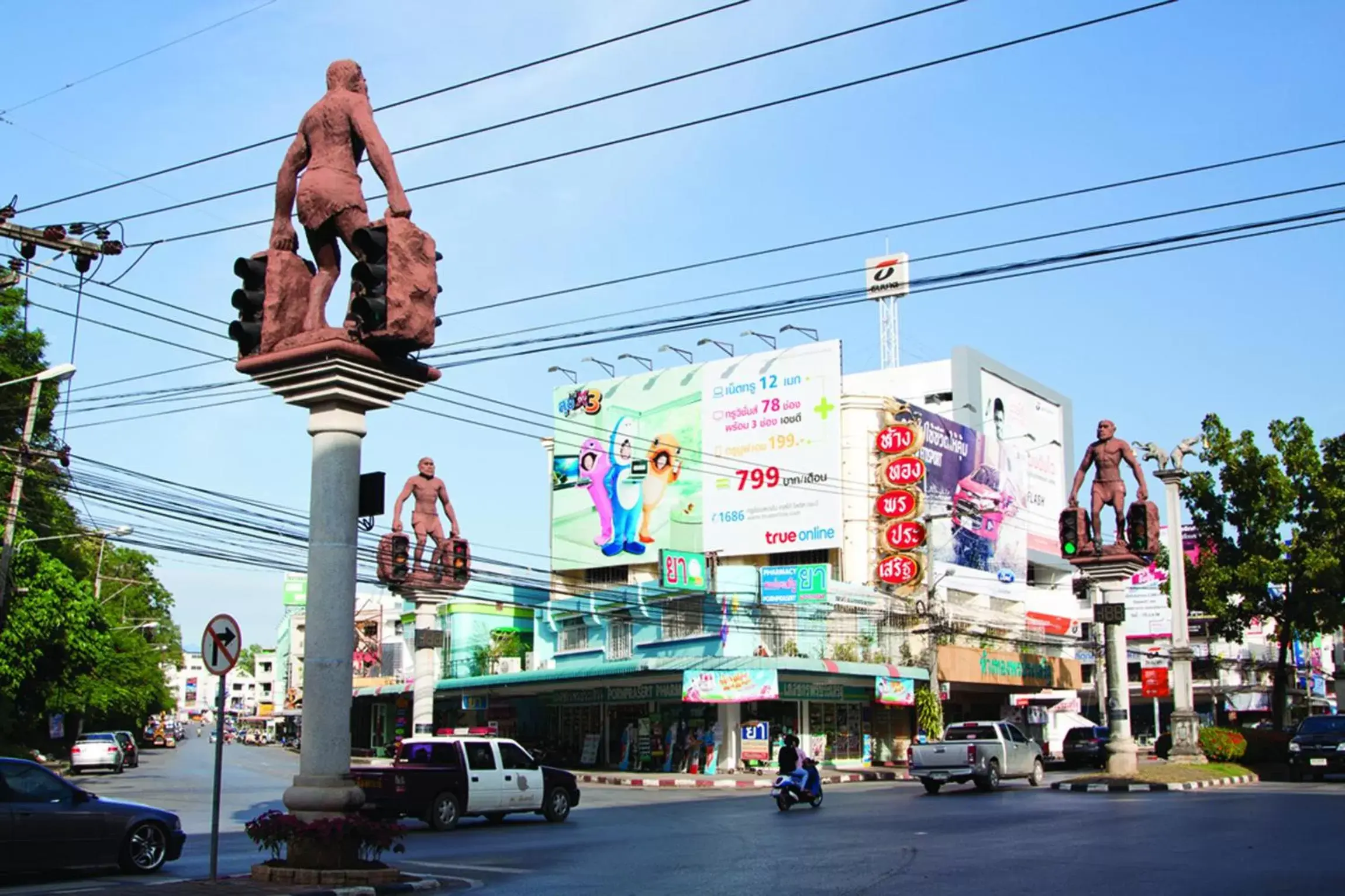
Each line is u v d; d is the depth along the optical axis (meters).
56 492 40.94
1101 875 12.69
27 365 39.53
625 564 53.69
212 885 12.27
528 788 23.19
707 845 17.20
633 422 54.69
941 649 45.69
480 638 54.97
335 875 12.31
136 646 72.00
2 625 31.30
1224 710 66.62
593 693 46.31
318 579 13.20
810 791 24.61
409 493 28.84
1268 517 39.53
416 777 21.69
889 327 60.00
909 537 46.06
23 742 52.34
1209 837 16.34
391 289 12.88
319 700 13.00
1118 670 29.20
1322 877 12.38
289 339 13.38
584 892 12.23
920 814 21.89
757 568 43.53
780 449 50.25
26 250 20.27
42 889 13.43
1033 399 63.34
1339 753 30.44
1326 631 39.25
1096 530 29.00
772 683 38.78
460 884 13.12
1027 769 30.64
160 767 50.59
